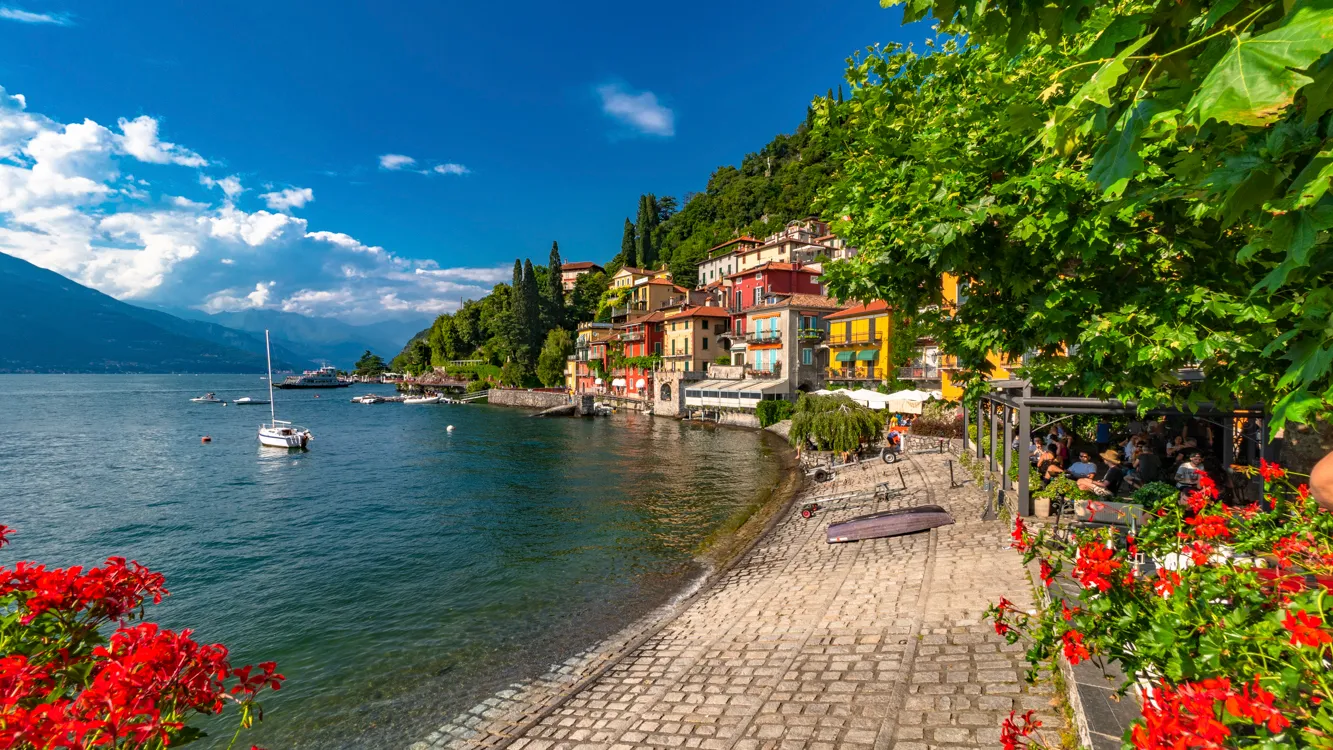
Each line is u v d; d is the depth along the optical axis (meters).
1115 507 10.46
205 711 2.85
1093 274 5.68
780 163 127.06
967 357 7.55
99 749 2.53
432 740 9.62
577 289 126.38
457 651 13.03
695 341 70.06
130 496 30.59
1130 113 2.12
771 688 8.74
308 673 12.32
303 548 21.44
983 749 6.14
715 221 125.25
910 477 23.48
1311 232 2.00
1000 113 6.14
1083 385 5.95
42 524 25.27
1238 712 2.13
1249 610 2.78
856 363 48.50
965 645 8.49
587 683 10.60
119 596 3.24
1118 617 3.25
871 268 7.51
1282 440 10.42
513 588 16.86
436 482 33.31
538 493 29.70
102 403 116.62
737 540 20.11
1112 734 4.85
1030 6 2.37
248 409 100.50
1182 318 4.81
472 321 136.00
